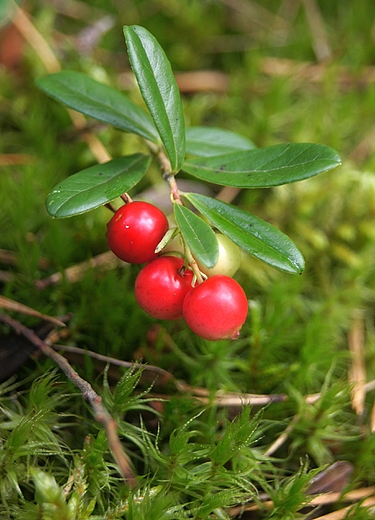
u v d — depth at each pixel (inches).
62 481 4.3
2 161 5.9
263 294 5.5
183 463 4.2
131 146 6.1
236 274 5.5
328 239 5.9
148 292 4.0
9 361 4.6
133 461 4.5
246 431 4.2
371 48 7.1
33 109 6.2
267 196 6.1
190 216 4.0
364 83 6.9
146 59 4.1
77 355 4.7
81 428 4.5
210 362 4.9
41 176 5.6
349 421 4.9
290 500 4.2
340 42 7.3
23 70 6.5
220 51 7.2
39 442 4.2
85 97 4.9
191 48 7.2
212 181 4.3
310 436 4.7
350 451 4.7
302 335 5.1
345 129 6.5
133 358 4.9
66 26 7.1
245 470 4.4
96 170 4.3
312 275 5.8
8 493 4.1
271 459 4.5
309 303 5.6
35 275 5.1
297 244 5.8
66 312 5.1
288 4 7.6
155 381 4.7
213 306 3.8
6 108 6.3
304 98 6.9
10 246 5.4
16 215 5.3
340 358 5.3
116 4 7.3
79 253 5.4
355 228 5.9
